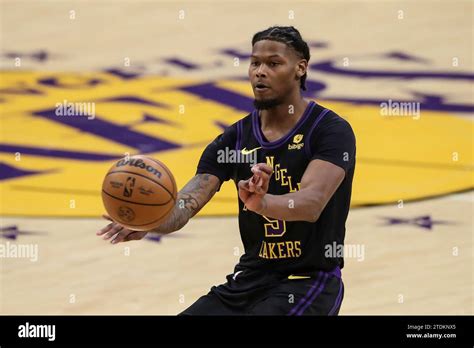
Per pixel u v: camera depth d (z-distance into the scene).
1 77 32.22
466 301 16.97
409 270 18.47
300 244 11.38
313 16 37.16
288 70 11.28
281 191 11.41
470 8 37.22
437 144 25.22
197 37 35.62
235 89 29.94
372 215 21.25
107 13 39.41
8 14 39.75
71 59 34.22
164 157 24.64
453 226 20.58
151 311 16.92
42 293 17.94
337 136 11.16
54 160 24.98
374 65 31.52
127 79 31.61
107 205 10.73
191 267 19.02
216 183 11.88
